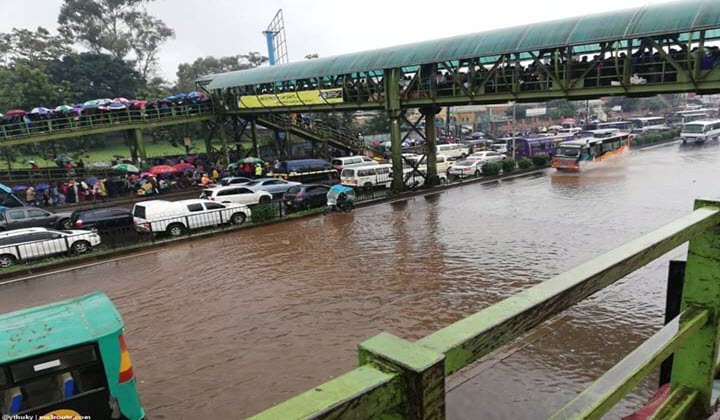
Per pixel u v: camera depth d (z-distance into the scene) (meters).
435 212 22.08
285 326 10.36
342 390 0.79
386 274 13.53
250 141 55.28
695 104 104.56
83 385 5.25
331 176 32.94
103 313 5.73
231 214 20.59
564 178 30.97
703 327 1.96
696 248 1.94
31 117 30.36
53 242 16.31
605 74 19.62
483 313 1.05
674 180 27.36
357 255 15.60
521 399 7.21
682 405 1.95
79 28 64.31
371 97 26.66
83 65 56.75
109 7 66.19
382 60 24.64
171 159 41.66
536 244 15.84
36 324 5.40
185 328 10.52
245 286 13.11
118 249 17.05
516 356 8.46
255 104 31.61
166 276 14.38
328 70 26.89
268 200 24.84
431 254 15.30
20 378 4.88
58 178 32.69
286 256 15.91
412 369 0.81
